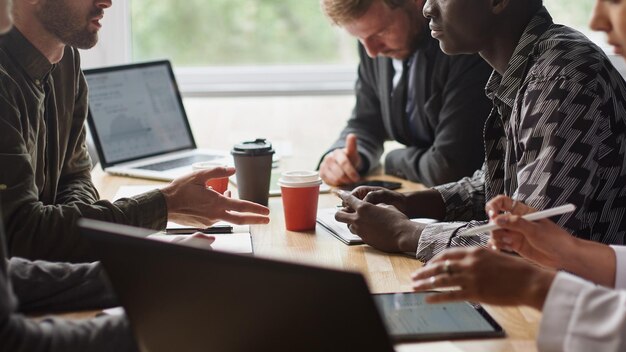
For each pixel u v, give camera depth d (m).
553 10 4.34
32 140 2.14
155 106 3.12
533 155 1.92
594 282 1.67
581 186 1.87
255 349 1.21
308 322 1.15
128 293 1.29
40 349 1.30
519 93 2.02
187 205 2.10
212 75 4.63
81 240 1.98
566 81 1.92
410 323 1.55
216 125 4.90
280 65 4.93
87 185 2.47
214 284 1.19
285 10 5.01
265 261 1.14
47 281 1.68
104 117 2.96
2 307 1.23
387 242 2.03
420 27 2.83
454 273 1.39
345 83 4.65
